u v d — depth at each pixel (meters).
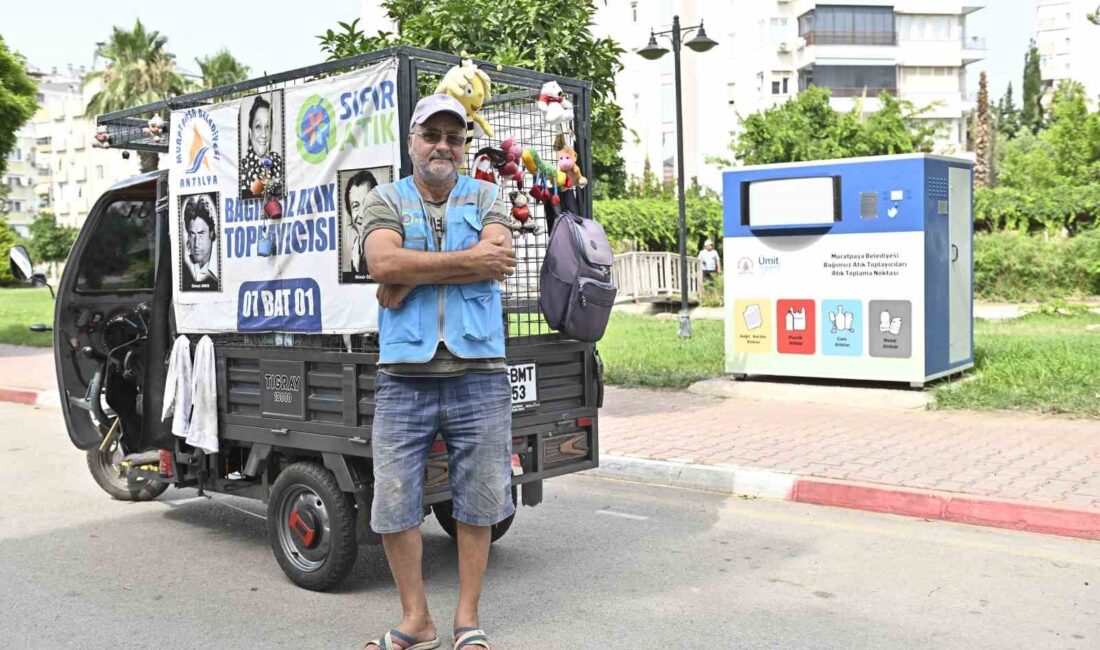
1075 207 24.97
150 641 4.33
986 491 6.11
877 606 4.57
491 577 5.14
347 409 4.65
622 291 22.38
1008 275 22.23
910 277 9.51
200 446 5.40
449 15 8.36
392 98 4.51
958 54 48.25
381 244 3.83
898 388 9.78
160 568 5.41
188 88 44.62
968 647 4.06
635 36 45.75
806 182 9.95
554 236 4.83
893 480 6.47
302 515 4.90
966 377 10.16
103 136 6.46
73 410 6.86
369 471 4.81
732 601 4.68
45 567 5.46
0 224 52.22
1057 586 4.79
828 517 6.17
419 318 3.88
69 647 4.28
